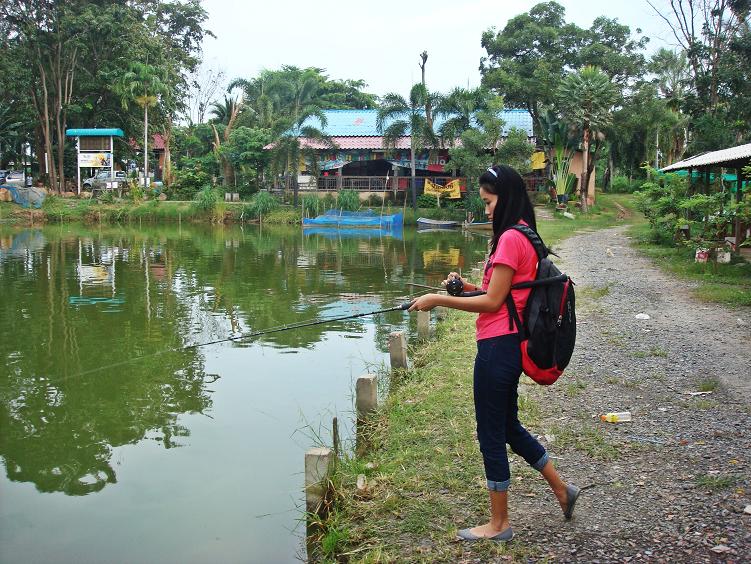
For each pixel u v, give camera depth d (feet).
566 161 122.21
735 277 41.88
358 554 11.66
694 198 50.34
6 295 46.42
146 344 31.73
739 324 28.02
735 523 11.32
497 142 122.42
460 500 13.03
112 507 15.83
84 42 141.79
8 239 95.35
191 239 97.86
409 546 11.57
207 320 37.55
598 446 15.11
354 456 16.87
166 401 23.26
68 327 35.68
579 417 17.12
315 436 19.60
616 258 55.93
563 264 52.34
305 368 26.99
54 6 138.00
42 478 17.56
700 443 15.01
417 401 19.45
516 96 137.80
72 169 155.33
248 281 53.88
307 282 53.31
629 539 11.12
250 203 133.80
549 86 132.16
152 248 83.25
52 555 13.88
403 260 70.28
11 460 18.66
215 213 132.46
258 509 15.52
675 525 11.44
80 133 140.77
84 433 20.54
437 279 55.31
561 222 106.63
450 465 14.52
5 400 23.66
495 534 11.34
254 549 13.83
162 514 15.47
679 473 13.51
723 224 49.11
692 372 20.98
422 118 120.47
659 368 21.57
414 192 126.72
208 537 14.34
